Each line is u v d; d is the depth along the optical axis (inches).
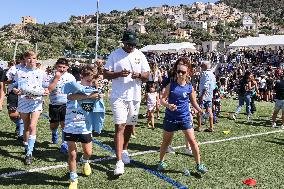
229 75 968.9
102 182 201.2
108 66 219.9
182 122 213.3
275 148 291.1
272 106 613.3
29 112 235.3
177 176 214.7
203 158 254.7
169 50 1637.6
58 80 236.5
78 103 191.8
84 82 197.2
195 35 6304.1
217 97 419.2
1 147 268.5
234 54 1328.7
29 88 230.1
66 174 211.9
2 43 2532.0
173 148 279.6
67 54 1845.5
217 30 6963.6
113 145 287.9
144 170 224.7
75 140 191.8
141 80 219.8
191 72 218.5
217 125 395.9
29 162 228.2
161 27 6555.1
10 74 277.7
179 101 211.6
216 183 204.8
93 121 199.6
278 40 1283.2
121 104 216.2
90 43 3651.6
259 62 1215.6
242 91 437.1
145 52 1797.5
